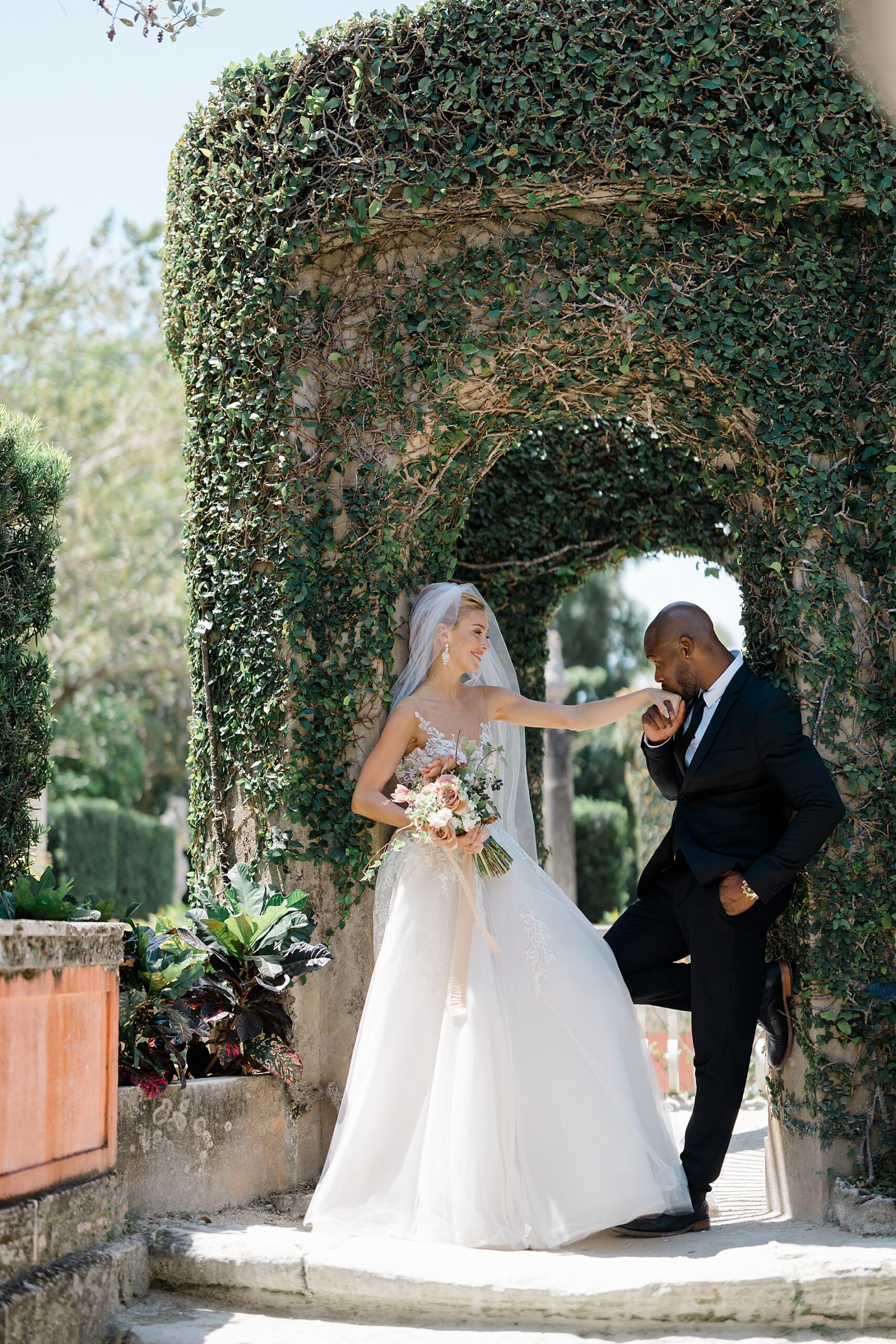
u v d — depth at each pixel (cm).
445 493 500
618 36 436
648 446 708
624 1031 409
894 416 443
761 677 459
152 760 1994
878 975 426
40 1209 310
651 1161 388
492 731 471
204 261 489
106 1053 354
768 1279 320
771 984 432
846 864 429
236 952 441
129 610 1667
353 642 473
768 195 443
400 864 429
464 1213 368
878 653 443
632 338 457
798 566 448
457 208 457
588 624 2378
